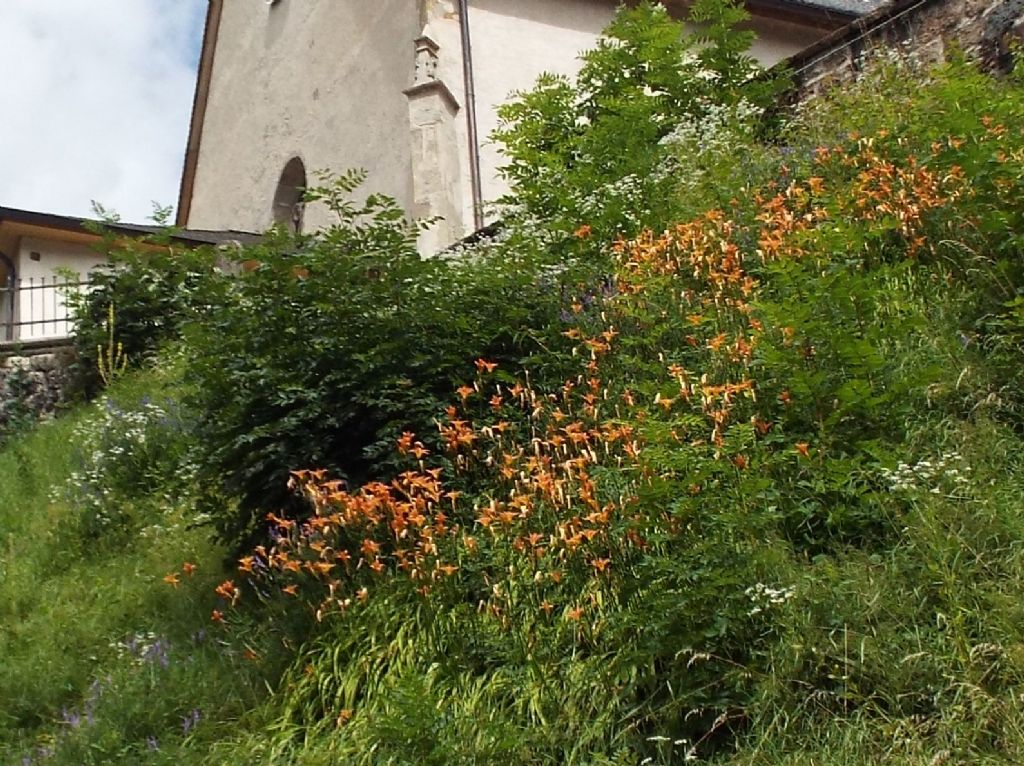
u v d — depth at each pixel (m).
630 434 6.49
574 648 5.95
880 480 6.10
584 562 6.23
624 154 11.92
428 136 16.69
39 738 6.91
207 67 23.55
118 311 14.74
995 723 4.78
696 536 5.80
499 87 17.56
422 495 7.00
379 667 6.34
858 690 5.14
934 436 6.37
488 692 5.92
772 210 8.35
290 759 6.07
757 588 5.48
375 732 5.81
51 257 19.53
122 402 12.62
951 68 10.06
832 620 5.38
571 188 11.73
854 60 12.59
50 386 14.80
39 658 7.77
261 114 21.34
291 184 20.39
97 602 8.64
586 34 18.42
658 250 8.28
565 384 7.70
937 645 5.18
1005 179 7.42
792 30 20.00
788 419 6.50
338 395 7.95
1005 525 5.55
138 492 10.49
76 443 12.16
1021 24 11.07
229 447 7.91
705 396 6.39
